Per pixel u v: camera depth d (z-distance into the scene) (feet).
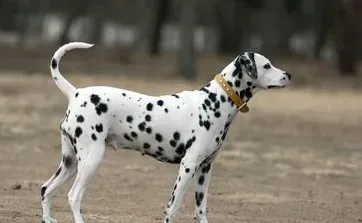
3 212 38.40
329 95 117.80
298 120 84.48
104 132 33.01
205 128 33.32
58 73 33.81
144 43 235.61
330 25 200.44
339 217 41.55
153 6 198.59
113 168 51.83
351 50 158.10
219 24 233.55
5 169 49.98
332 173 55.01
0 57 155.63
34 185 45.42
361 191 49.26
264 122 81.05
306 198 46.29
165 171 51.93
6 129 66.80
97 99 33.04
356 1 152.15
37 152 56.80
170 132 33.24
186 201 43.42
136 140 33.50
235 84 34.06
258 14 250.37
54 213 38.50
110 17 283.79
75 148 33.17
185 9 133.28
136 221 37.86
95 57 172.04
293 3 230.07
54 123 71.92
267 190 48.03
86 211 39.52
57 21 330.13
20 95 94.38
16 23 289.74
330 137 73.05
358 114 93.04
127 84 113.09
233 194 46.21
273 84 34.40
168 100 33.65
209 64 165.68
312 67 173.47
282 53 210.79
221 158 58.39
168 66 160.66
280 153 62.23
